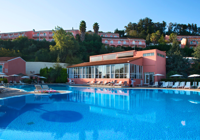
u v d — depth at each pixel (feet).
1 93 44.88
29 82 94.63
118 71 73.36
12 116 21.63
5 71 93.20
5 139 14.20
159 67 80.69
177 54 96.17
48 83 95.96
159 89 58.54
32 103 31.12
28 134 15.37
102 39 192.34
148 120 19.63
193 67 98.53
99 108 26.53
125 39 195.62
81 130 16.38
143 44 197.98
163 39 213.87
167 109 25.55
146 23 279.90
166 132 15.72
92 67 84.53
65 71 100.12
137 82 75.46
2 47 144.25
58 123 18.62
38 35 196.85
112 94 45.27
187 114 22.38
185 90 55.16
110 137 14.64
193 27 312.29
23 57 135.85
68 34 167.02
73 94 44.96
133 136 14.83
